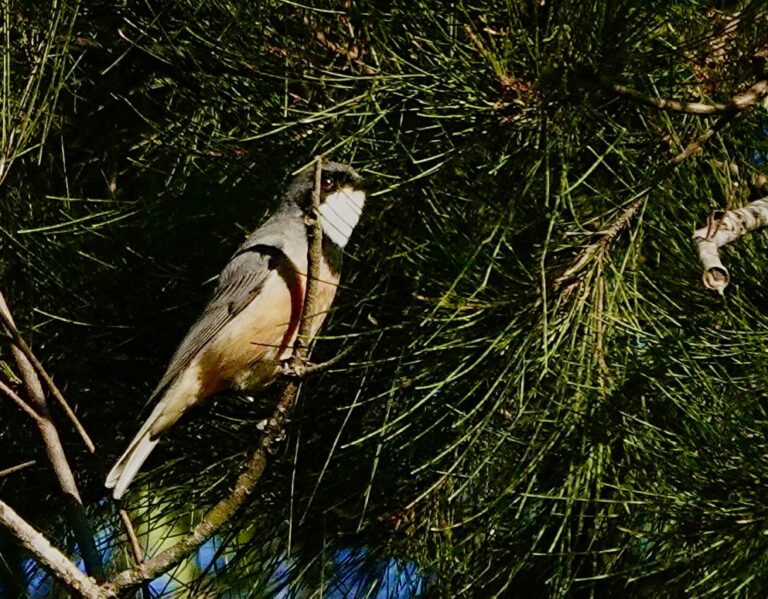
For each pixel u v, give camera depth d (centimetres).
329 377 504
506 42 415
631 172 471
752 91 429
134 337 539
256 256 537
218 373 537
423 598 512
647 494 428
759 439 432
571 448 451
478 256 443
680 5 446
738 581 430
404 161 470
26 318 546
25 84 464
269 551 520
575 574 461
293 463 505
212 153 520
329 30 473
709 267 402
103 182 609
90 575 441
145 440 513
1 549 582
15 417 551
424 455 488
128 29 534
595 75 417
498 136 438
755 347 445
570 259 444
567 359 430
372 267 500
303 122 456
